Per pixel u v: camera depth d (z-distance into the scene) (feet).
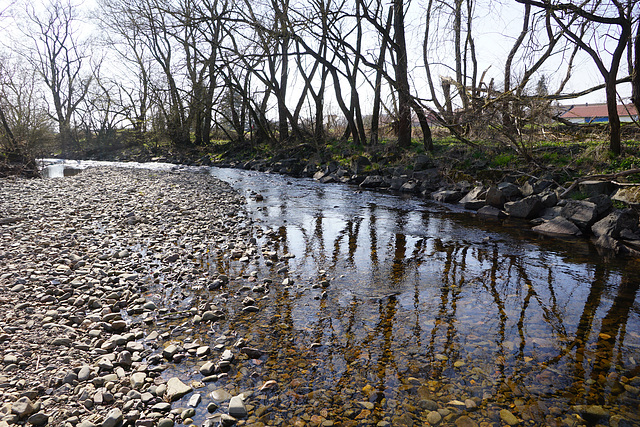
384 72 57.26
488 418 11.21
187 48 92.79
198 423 11.00
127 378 12.82
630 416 11.28
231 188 54.34
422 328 16.34
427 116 57.62
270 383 12.67
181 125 116.06
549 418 11.21
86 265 22.70
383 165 61.21
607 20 36.19
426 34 67.62
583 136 50.47
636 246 27.25
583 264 24.43
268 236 30.27
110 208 38.99
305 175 70.69
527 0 36.52
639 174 35.42
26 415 10.95
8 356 13.30
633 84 38.93
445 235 31.14
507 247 27.99
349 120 75.25
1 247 25.11
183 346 14.88
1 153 74.18
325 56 76.84
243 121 106.42
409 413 11.41
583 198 35.76
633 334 15.87
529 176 42.78
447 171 51.37
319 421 11.08
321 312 17.78
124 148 133.49
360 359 14.11
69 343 14.62
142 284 20.61
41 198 43.55
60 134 148.05
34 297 18.22
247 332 15.99
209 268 23.11
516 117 48.11
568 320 17.08
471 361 13.98
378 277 22.13
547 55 47.06
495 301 19.04
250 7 66.80
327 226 33.71
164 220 34.45
